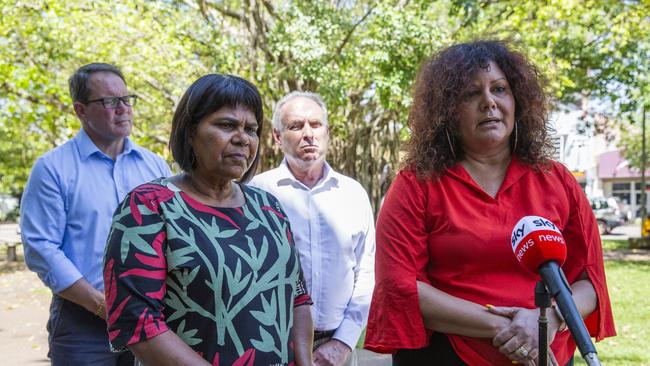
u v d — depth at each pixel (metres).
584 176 41.28
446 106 2.23
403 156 2.35
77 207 2.97
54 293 2.98
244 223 1.94
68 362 2.89
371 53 9.64
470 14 11.13
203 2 10.87
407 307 2.13
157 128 11.73
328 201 3.10
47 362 6.14
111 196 3.04
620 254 16.58
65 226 2.97
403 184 2.26
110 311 1.75
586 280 2.22
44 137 12.14
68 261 2.89
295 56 9.70
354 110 11.92
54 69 10.88
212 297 1.78
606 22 11.77
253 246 1.90
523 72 2.26
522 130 2.29
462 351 2.12
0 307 9.24
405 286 2.13
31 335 7.33
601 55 12.40
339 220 3.08
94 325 2.88
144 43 9.53
